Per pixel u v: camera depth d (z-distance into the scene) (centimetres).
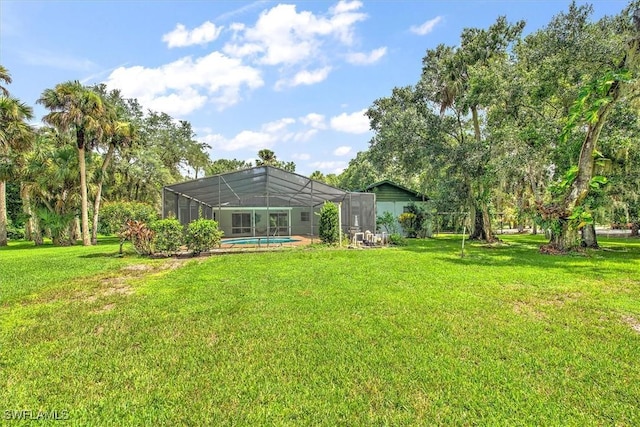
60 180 1878
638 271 779
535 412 240
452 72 1659
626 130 1166
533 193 1404
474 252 1188
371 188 2114
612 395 262
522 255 1091
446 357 327
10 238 2869
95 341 378
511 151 1312
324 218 1540
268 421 232
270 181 1470
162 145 3078
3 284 686
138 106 2878
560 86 1234
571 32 1152
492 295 561
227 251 1266
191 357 334
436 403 252
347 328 407
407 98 1794
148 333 401
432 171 1767
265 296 562
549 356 329
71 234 2062
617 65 1076
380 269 815
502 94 1313
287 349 349
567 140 1201
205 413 241
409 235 2100
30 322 447
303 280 689
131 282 698
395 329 403
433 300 529
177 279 721
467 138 1780
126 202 2236
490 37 1609
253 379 288
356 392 267
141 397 264
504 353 336
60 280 727
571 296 555
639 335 384
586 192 1099
